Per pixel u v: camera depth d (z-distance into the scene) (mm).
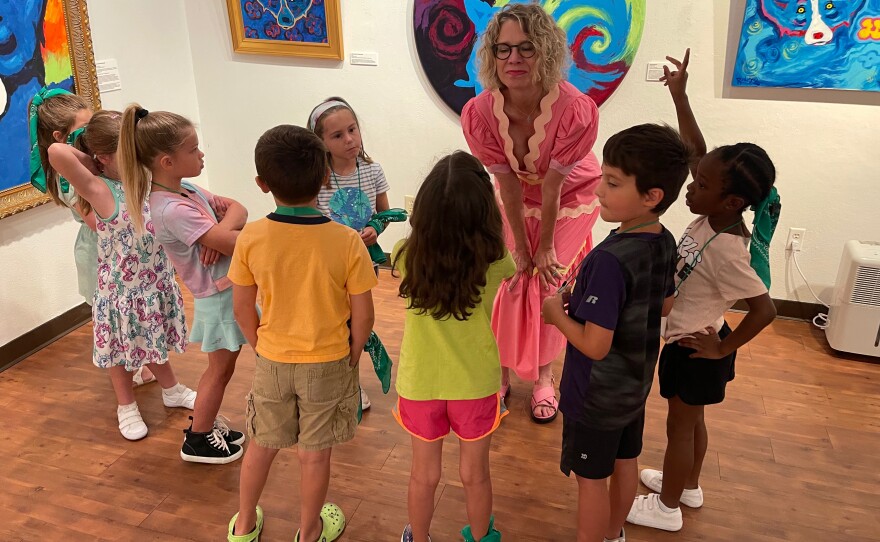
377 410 2561
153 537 1953
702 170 1610
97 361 2318
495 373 1659
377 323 3205
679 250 1748
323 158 1608
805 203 3070
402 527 1988
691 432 1856
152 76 3500
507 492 2137
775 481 2182
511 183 2268
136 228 2008
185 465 2262
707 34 2916
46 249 3012
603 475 1634
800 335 3117
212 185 4059
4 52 2619
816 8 2717
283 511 2049
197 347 3023
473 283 1502
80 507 2066
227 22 3590
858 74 2777
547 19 1959
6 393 2668
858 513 2049
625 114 3168
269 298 1637
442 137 3506
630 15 2959
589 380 1565
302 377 1678
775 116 2969
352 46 3443
